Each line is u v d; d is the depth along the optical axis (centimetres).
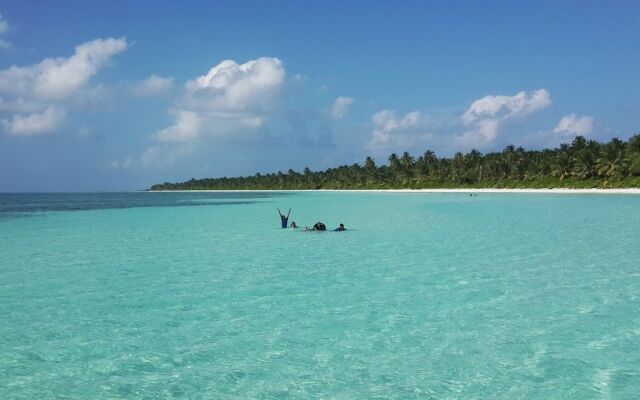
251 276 1856
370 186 17888
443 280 1723
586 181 10425
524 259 2103
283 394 880
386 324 1246
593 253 2230
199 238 3128
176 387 911
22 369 994
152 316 1342
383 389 891
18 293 1616
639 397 845
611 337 1123
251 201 10250
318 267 2019
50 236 3353
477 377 933
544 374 938
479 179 13888
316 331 1202
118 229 3853
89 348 1106
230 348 1098
